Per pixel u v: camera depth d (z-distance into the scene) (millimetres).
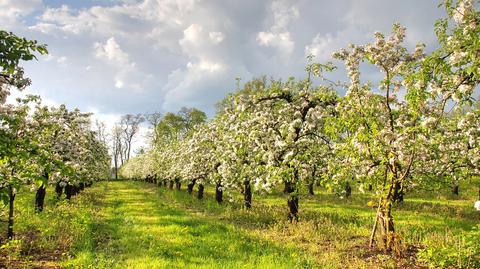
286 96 18125
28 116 13750
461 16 8359
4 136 7547
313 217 18969
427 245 12016
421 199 29312
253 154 19359
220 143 24891
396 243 11289
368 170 13078
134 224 17062
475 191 34188
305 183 16953
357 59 12383
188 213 22203
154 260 10422
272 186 16891
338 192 15281
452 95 9281
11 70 6945
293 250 12180
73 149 21547
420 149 11578
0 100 8117
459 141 17500
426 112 11016
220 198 27734
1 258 10516
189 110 85188
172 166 40125
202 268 9758
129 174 86500
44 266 9969
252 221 18969
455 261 9953
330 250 12336
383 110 12672
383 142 11766
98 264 9789
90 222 15562
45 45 7227
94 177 34625
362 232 14992
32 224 15367
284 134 16688
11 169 9609
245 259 11023
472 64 7789
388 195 12234
